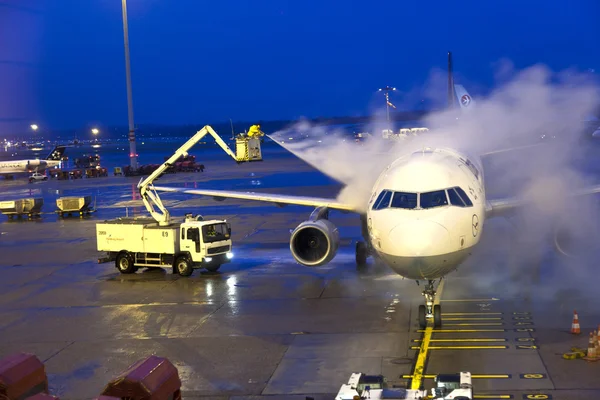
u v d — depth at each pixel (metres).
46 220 48.88
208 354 17.97
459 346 17.58
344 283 25.23
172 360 17.61
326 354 17.52
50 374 17.09
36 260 33.16
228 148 28.39
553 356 16.48
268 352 17.89
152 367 8.12
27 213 50.44
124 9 90.50
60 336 20.34
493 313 20.38
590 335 16.42
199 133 28.73
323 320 20.61
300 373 16.25
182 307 23.00
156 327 20.77
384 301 22.41
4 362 8.11
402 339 18.41
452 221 18.36
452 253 18.20
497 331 18.64
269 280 26.38
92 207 54.41
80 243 37.69
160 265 28.25
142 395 7.72
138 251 28.42
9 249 36.84
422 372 15.88
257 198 28.41
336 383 15.49
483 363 16.27
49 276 29.27
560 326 18.83
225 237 28.23
